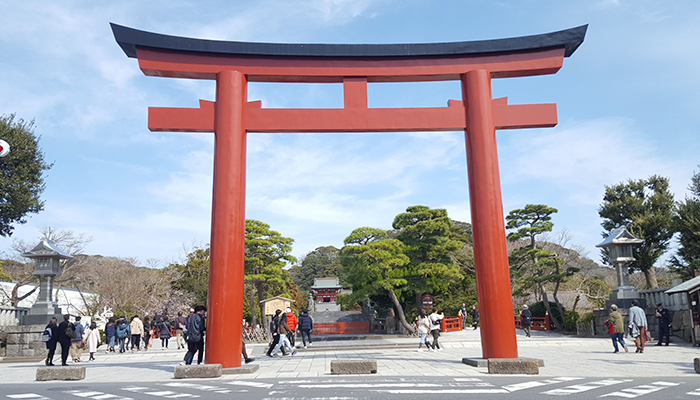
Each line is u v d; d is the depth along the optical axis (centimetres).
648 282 3288
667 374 1036
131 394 809
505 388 813
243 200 1241
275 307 2952
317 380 963
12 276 3881
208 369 1062
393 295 2920
